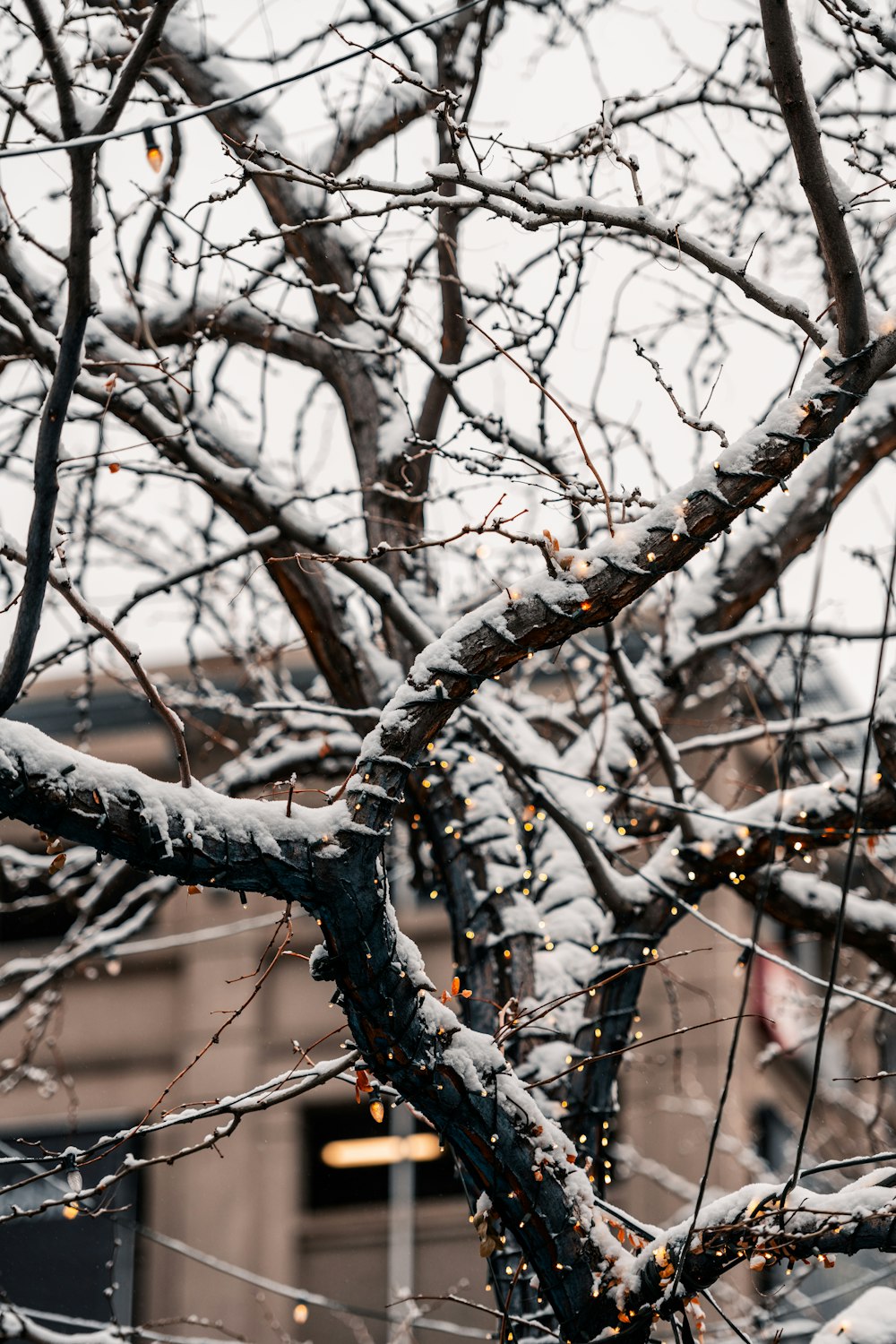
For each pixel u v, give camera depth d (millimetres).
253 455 6336
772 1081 12086
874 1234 3867
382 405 6730
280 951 3938
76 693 7637
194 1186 11477
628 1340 4188
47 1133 11977
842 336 4125
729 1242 3941
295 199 6457
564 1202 4129
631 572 3994
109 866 8305
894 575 3029
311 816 3736
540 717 7203
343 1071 4551
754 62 6188
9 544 3703
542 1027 5277
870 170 4371
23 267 5984
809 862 5777
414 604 6422
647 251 5934
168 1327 10953
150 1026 12266
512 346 5543
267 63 6242
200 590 7656
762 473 4070
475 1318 10914
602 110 4414
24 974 7273
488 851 5930
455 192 5340
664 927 5793
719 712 11125
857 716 6176
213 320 5762
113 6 5633
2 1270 10969
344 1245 11227
